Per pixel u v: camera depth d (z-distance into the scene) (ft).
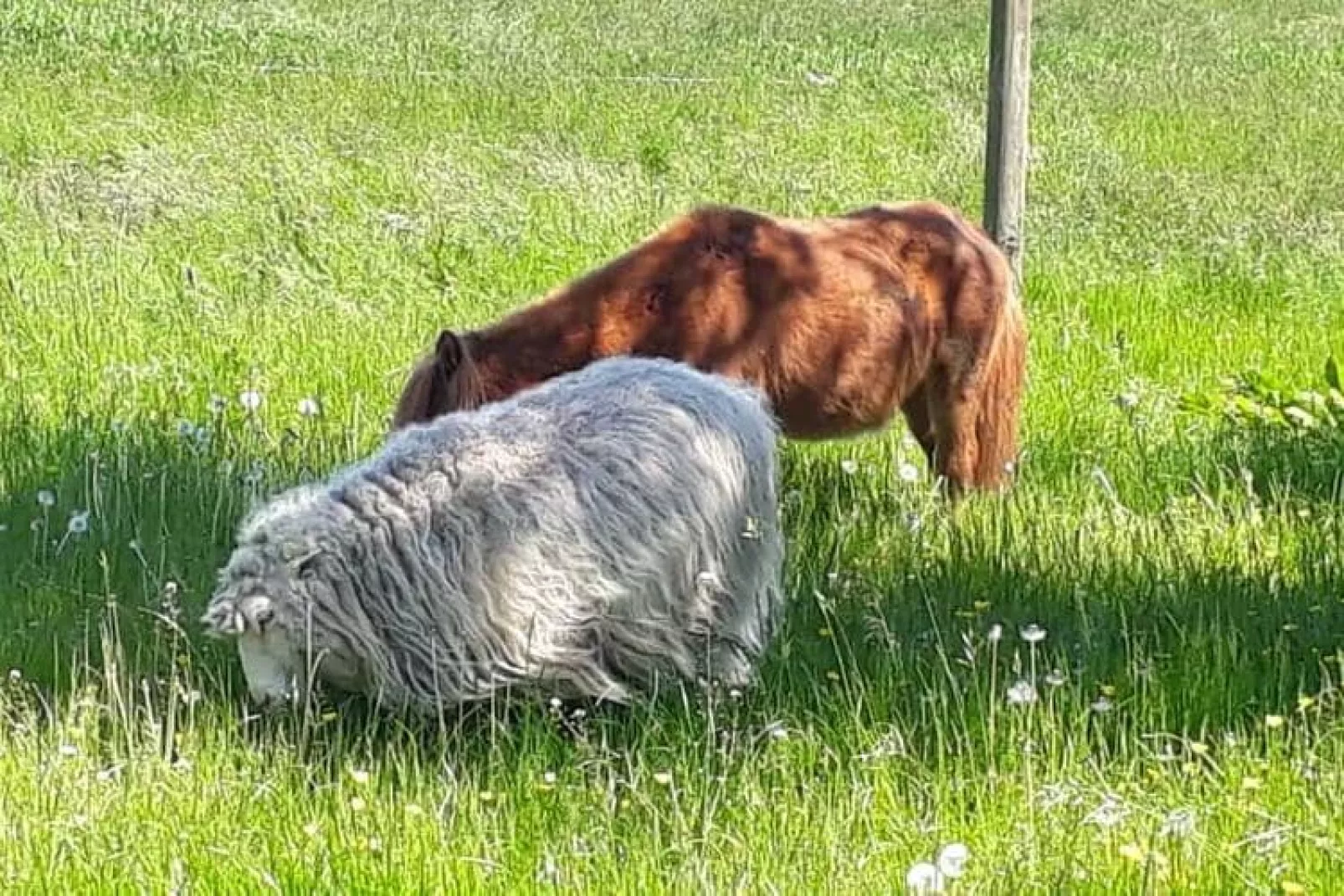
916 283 30.55
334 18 94.22
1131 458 32.50
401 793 19.69
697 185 53.93
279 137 55.57
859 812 19.31
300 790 19.85
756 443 23.25
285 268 41.83
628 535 21.86
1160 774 20.13
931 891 17.37
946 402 31.45
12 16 82.99
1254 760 20.59
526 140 59.21
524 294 41.81
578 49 87.10
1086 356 39.96
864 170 58.23
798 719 21.66
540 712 21.85
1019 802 19.56
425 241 44.80
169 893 17.47
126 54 75.15
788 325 29.01
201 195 47.29
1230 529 28.37
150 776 19.83
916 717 21.76
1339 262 48.37
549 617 21.50
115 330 37.60
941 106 72.59
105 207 45.91
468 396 25.95
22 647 23.49
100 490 27.94
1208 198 56.29
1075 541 26.99
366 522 21.42
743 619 23.12
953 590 25.64
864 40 100.48
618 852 18.75
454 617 21.34
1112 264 47.96
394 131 59.16
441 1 104.27
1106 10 119.85
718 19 104.83
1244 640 23.97
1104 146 66.23
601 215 48.44
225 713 21.26
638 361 23.41
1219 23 114.11
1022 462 32.96
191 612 24.39
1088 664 23.11
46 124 57.62
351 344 37.27
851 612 24.91
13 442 30.94
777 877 17.99
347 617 21.24
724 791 19.69
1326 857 18.37
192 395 34.27
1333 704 21.98
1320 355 40.98
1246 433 33.73
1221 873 17.95
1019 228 38.86
